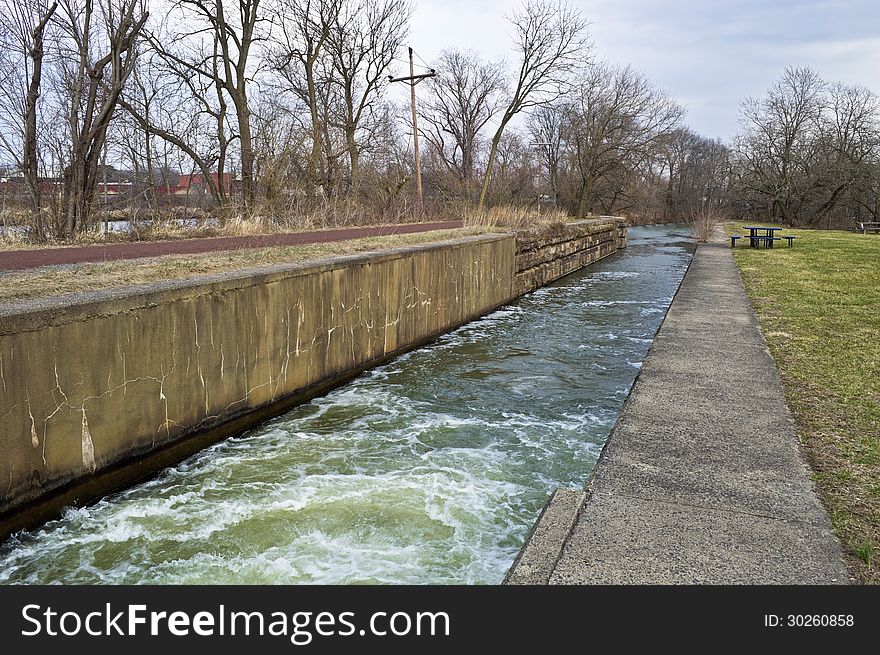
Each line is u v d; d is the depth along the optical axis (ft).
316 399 25.98
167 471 18.76
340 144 78.95
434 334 37.88
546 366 31.55
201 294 19.86
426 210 83.15
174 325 18.94
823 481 12.84
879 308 35.50
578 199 163.63
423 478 18.17
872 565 9.80
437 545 14.42
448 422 23.15
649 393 18.84
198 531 15.24
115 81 44.34
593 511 11.55
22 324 14.47
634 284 65.87
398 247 34.86
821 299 39.06
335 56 90.12
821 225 189.26
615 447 14.62
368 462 19.42
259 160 61.11
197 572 13.50
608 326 42.32
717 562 9.91
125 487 17.63
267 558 13.98
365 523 15.51
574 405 25.36
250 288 21.97
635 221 212.84
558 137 189.47
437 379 29.07
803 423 16.28
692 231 181.68
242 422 22.07
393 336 32.78
